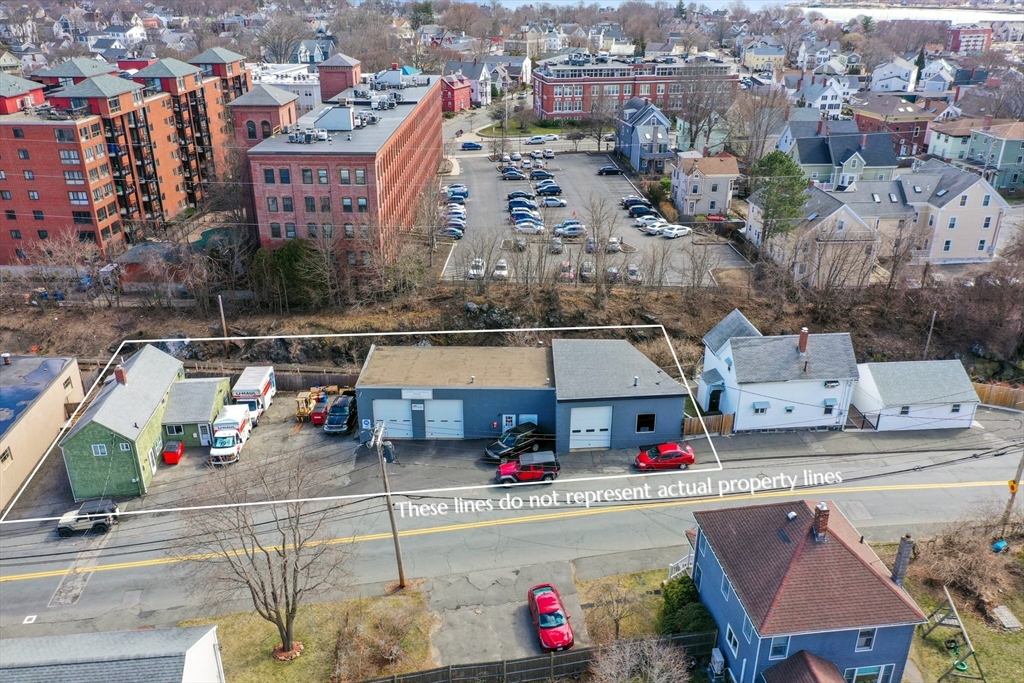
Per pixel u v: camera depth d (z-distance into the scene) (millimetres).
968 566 36281
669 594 34469
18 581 37625
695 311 64312
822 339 50031
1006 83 146250
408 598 35844
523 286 66188
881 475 44688
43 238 75438
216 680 29703
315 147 65500
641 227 83500
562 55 159125
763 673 28531
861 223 67750
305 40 196500
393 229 69062
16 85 78438
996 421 50906
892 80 166500
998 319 60781
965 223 73562
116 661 25766
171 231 82312
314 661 32469
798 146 93812
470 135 127938
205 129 97125
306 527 40812
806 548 29609
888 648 28750
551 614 33312
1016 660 32000
